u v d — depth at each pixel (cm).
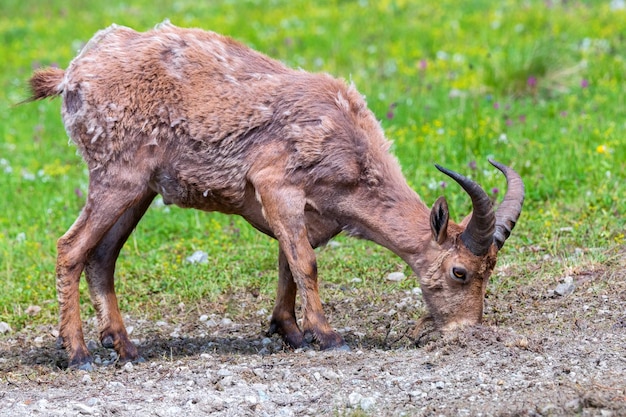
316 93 1403
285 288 1472
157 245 1869
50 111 2681
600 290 1511
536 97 2444
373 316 1545
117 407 1173
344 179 1384
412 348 1388
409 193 1414
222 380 1245
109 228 1408
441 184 1905
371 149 1399
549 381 1168
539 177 1955
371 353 1341
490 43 2845
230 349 1464
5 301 1661
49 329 1580
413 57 2844
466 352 1288
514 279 1608
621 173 1925
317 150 1373
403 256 1403
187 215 1973
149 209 2003
